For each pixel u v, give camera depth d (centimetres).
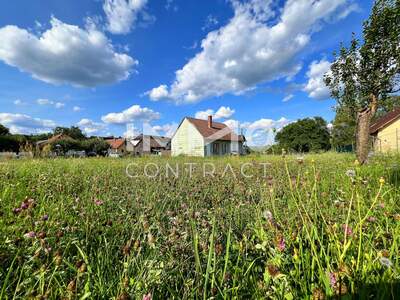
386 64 862
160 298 123
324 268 128
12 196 270
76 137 5756
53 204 242
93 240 186
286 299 111
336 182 351
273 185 296
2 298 109
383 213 192
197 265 128
